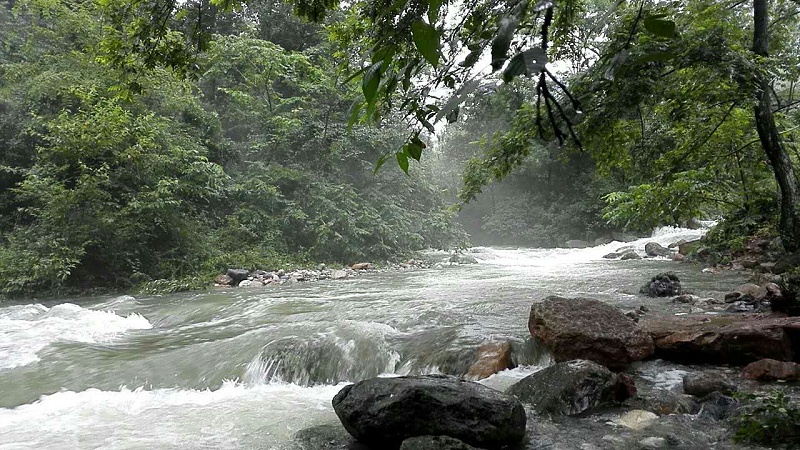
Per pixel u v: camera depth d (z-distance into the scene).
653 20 1.28
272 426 4.13
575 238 25.28
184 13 4.27
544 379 4.14
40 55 14.92
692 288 8.17
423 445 3.15
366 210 16.45
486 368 4.94
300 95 18.44
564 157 5.98
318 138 16.66
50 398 4.96
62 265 10.75
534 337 5.19
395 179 18.83
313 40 19.73
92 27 13.88
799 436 3.10
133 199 11.88
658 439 3.38
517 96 6.99
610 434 3.50
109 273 11.88
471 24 1.75
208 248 13.30
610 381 4.05
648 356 4.79
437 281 11.45
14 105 13.62
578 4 3.75
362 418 3.51
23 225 12.68
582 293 8.33
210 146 15.93
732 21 7.26
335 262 15.25
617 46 3.75
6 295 10.66
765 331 4.45
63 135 11.44
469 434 3.31
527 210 27.92
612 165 7.45
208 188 13.74
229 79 18.31
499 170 6.45
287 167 16.50
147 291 11.20
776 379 4.09
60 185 11.28
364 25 3.86
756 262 9.92
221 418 4.34
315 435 3.88
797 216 7.62
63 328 7.54
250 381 5.39
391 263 15.79
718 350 4.58
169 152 13.47
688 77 5.46
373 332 6.02
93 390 5.17
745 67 5.19
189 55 4.29
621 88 4.24
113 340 7.02
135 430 4.14
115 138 11.79
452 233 19.42
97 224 11.49
